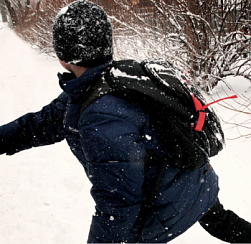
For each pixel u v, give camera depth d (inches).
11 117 194.4
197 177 49.2
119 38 207.8
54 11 336.8
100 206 41.4
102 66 40.4
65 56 39.6
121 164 38.1
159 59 47.2
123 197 40.1
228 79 168.9
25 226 92.6
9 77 297.3
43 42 378.9
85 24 37.8
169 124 40.3
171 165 44.8
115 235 42.1
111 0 225.8
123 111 38.7
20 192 110.7
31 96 230.5
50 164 128.5
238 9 153.8
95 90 39.3
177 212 47.9
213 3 152.6
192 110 41.8
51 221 93.5
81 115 39.1
